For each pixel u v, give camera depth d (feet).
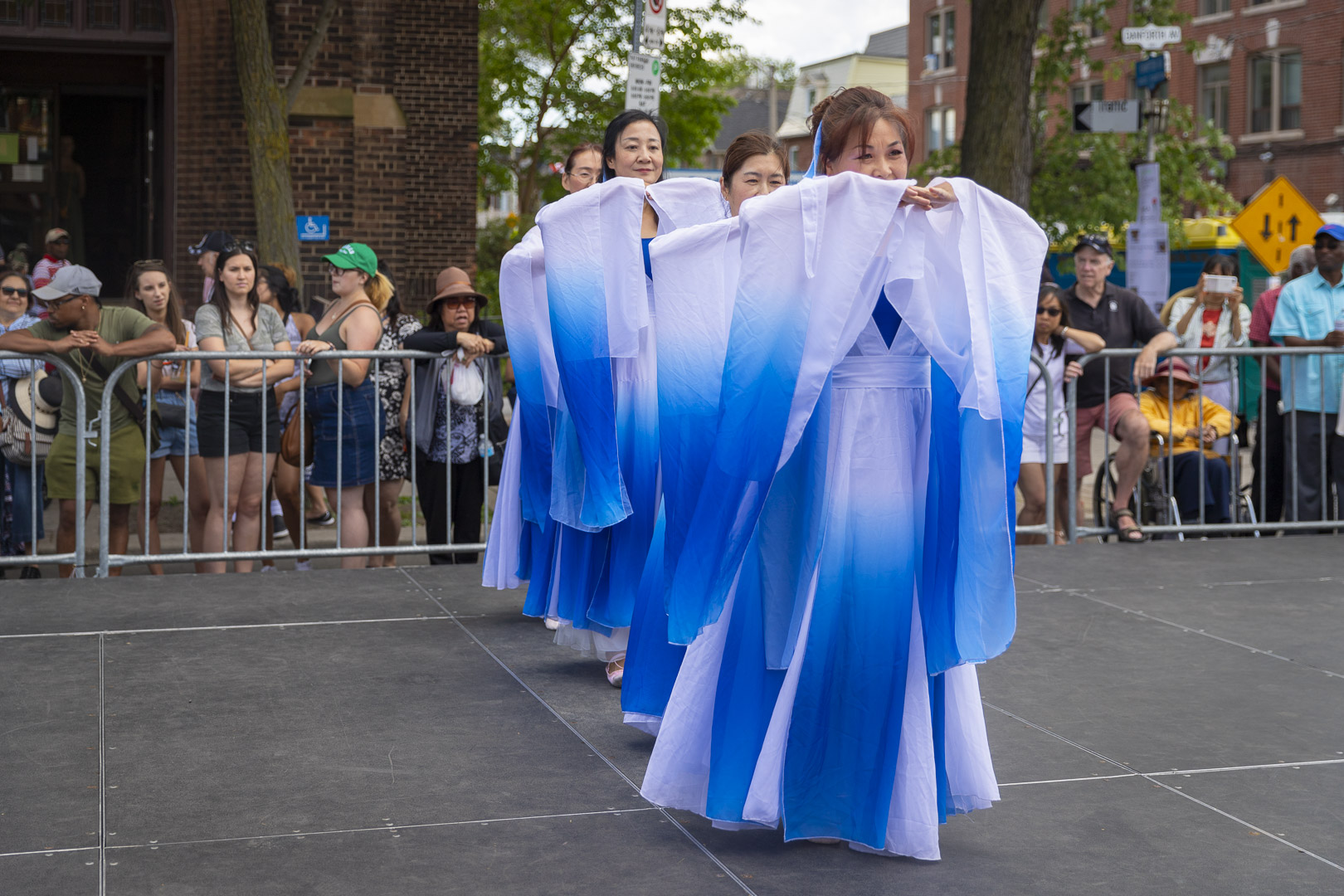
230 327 21.08
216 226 44.14
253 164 34.50
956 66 121.90
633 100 25.53
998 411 9.77
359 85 45.11
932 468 9.95
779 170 12.57
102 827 10.49
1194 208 95.50
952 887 9.71
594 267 13.82
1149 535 24.61
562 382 14.06
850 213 9.57
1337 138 95.45
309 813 10.87
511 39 72.43
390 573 20.38
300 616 17.61
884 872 9.96
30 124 45.80
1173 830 10.93
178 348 20.48
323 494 29.01
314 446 21.30
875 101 10.10
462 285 21.22
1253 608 19.07
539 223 13.92
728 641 10.10
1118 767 12.46
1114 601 19.45
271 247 34.63
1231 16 101.55
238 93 43.78
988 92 41.52
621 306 13.67
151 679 14.64
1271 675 15.67
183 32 43.42
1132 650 16.74
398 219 45.96
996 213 9.96
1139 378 24.18
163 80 45.88
